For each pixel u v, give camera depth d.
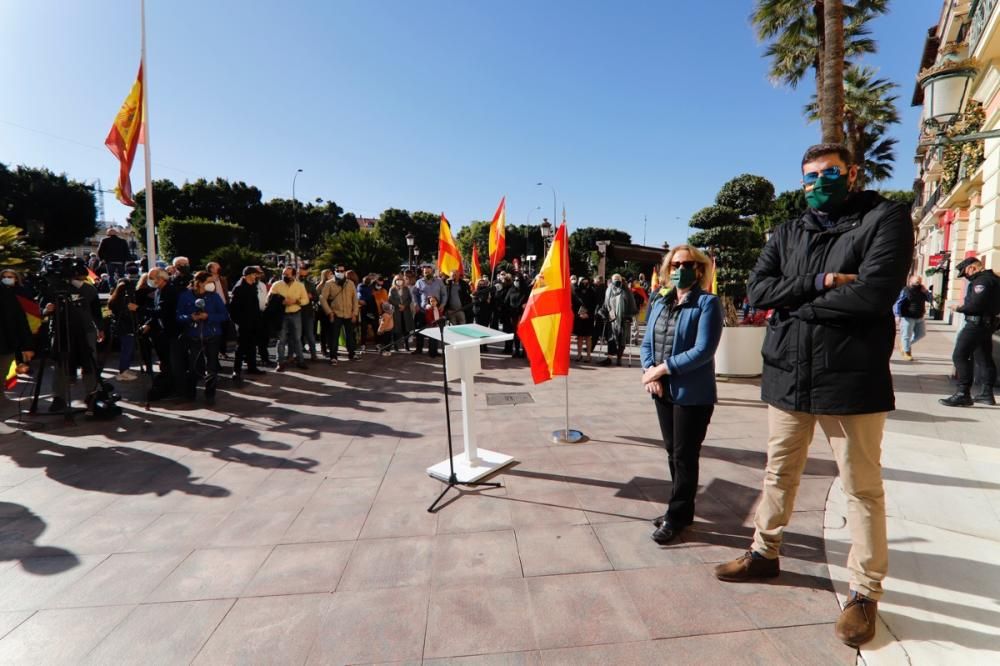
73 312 5.71
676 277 2.88
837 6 8.05
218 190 47.78
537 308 4.46
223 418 5.82
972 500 3.36
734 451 4.40
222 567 2.77
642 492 3.63
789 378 2.21
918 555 2.70
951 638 2.07
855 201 2.15
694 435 2.85
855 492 2.11
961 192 12.74
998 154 9.20
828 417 2.14
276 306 8.55
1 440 5.02
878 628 2.14
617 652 2.07
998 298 5.56
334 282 9.58
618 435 5.02
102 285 13.33
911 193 42.50
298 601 2.46
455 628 2.24
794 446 2.33
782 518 2.44
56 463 4.39
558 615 2.31
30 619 2.37
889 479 3.71
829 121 8.26
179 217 45.69
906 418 5.29
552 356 4.50
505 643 2.14
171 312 6.40
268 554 2.89
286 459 4.46
